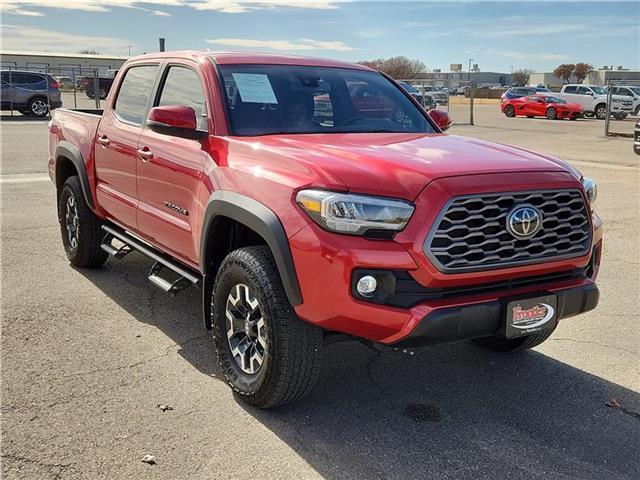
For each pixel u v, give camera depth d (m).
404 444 3.37
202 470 3.08
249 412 3.64
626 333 5.00
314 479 3.04
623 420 3.69
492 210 3.23
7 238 7.31
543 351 4.66
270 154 3.59
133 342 4.56
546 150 19.11
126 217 5.19
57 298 5.41
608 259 7.07
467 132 26.09
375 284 3.09
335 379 4.13
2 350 4.35
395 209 3.07
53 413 3.54
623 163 15.94
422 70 72.81
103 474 3.02
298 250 3.22
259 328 3.57
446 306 3.13
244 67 4.51
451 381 4.15
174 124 3.95
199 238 4.04
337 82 4.80
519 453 3.32
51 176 6.67
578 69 102.88
